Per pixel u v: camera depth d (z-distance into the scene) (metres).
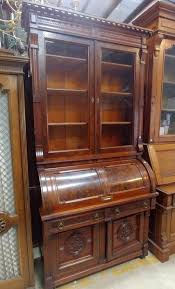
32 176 1.97
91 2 2.22
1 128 1.38
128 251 1.93
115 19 2.60
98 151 1.87
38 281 1.74
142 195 1.84
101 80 1.88
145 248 2.01
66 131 1.95
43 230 1.48
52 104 1.87
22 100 1.39
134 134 2.03
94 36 1.68
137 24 2.21
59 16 1.51
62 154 1.71
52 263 1.60
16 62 1.31
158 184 1.98
